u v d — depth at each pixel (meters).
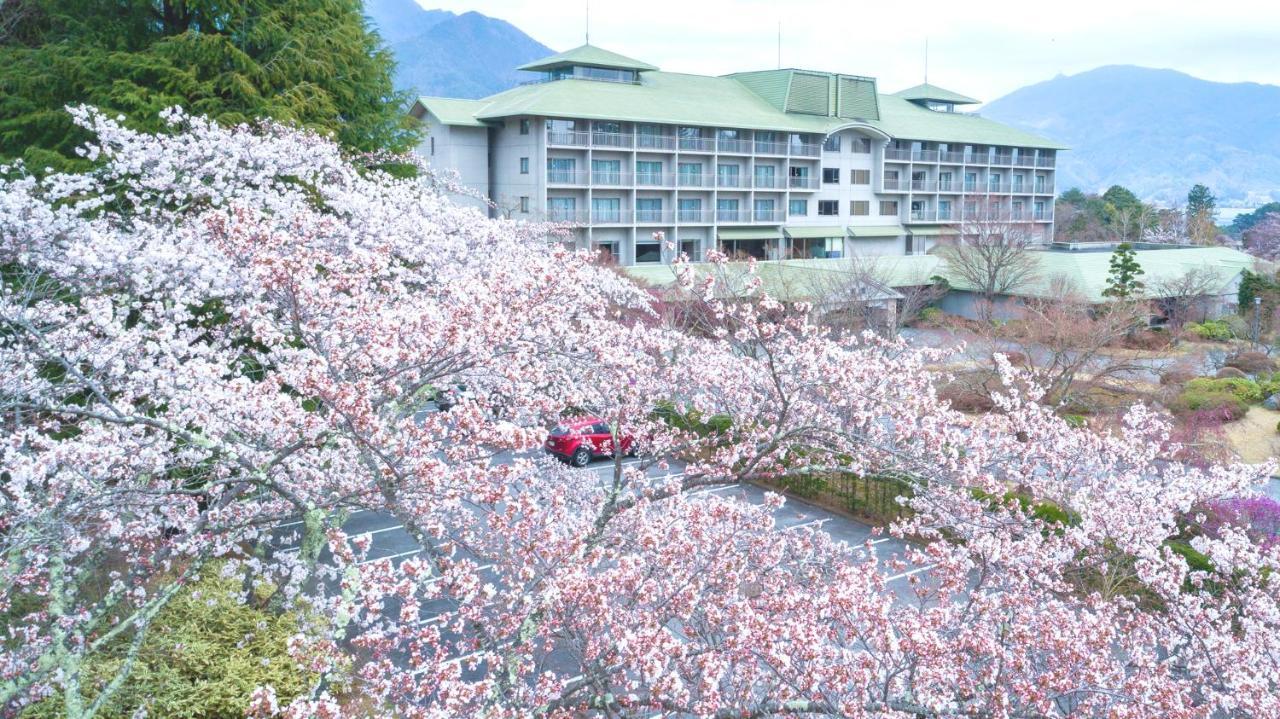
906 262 47.84
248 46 21.89
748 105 53.97
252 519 9.72
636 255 48.34
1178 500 11.14
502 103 47.16
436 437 8.12
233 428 9.13
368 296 9.13
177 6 21.53
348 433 7.84
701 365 11.39
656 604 8.03
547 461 12.51
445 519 10.25
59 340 9.61
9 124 20.02
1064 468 11.83
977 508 10.42
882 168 58.50
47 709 9.93
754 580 9.33
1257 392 31.09
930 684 7.27
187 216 13.34
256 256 8.80
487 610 8.22
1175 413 26.53
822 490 19.36
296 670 11.16
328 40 22.48
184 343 9.40
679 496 9.30
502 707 6.75
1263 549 12.44
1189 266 48.44
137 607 10.42
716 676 6.61
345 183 15.67
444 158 46.38
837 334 27.17
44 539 8.40
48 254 11.22
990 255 42.03
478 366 9.03
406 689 6.79
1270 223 86.25
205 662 11.20
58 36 21.84
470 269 13.47
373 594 6.86
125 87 19.50
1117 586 11.82
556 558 7.41
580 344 10.14
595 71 51.44
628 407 10.34
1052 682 7.42
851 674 7.02
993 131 66.44
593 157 46.56
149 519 10.13
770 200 54.09
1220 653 8.48
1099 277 44.44
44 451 8.90
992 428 12.09
